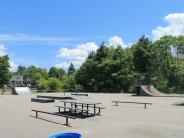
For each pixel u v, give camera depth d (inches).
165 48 2230.6
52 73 4493.1
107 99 1055.0
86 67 2171.5
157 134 411.2
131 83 2084.2
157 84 2160.4
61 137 251.0
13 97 1163.9
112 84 2065.7
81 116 582.2
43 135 404.5
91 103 584.7
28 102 909.8
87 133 415.8
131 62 2284.7
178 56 2261.3
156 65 2236.7
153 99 1066.1
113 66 2092.8
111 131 430.9
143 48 2271.2
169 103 882.8
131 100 1006.4
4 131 432.5
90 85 2121.1
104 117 570.3
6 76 3166.8
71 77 2249.0
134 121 526.3
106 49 2217.0
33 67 4788.4
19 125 481.4
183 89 2160.4
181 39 2229.3
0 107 755.4
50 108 729.6
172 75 2196.1
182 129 446.3
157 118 564.7
